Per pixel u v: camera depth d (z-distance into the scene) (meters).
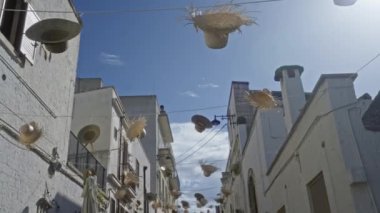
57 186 11.52
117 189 18.83
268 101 7.00
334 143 8.88
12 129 8.73
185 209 27.12
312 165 10.68
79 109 18.97
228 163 34.47
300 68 15.71
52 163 11.04
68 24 5.33
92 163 15.74
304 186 11.48
